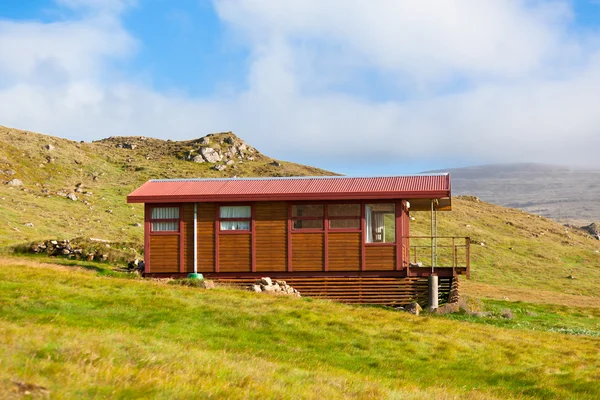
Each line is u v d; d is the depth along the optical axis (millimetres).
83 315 20219
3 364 11383
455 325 23750
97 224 63875
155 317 20750
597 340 24234
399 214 30938
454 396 14391
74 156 94188
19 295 21641
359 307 26375
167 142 121562
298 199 31078
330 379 14719
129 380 11641
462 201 99188
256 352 17656
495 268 61719
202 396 11344
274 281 30719
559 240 82375
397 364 17953
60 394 10227
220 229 32281
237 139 117125
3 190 70688
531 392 16109
